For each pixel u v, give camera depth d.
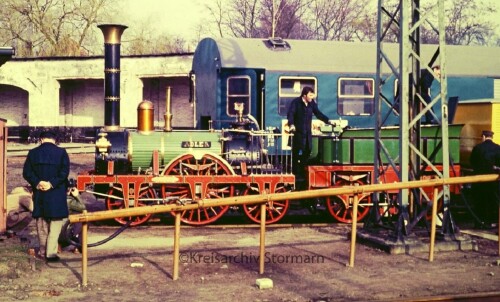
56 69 44.66
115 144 13.95
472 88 18.56
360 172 14.56
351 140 14.45
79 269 9.53
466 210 15.96
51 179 9.91
